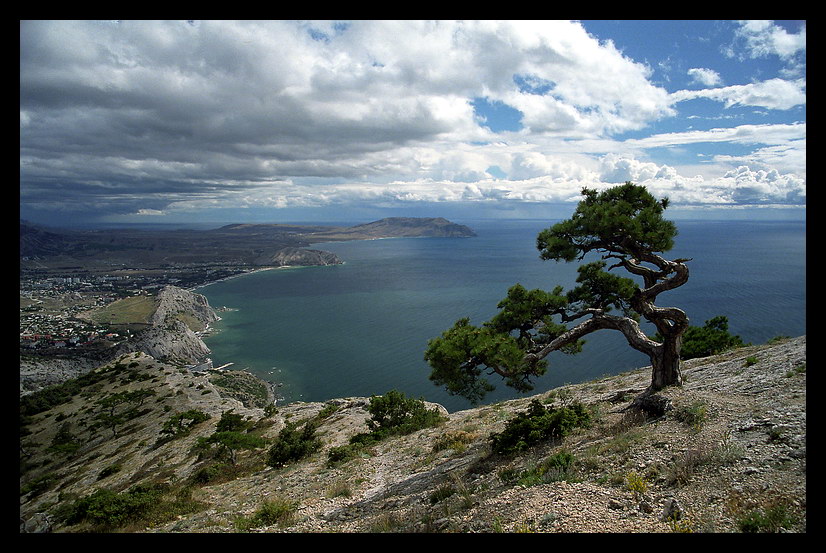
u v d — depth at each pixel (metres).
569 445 13.76
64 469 59.00
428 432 25.34
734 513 7.34
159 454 49.50
